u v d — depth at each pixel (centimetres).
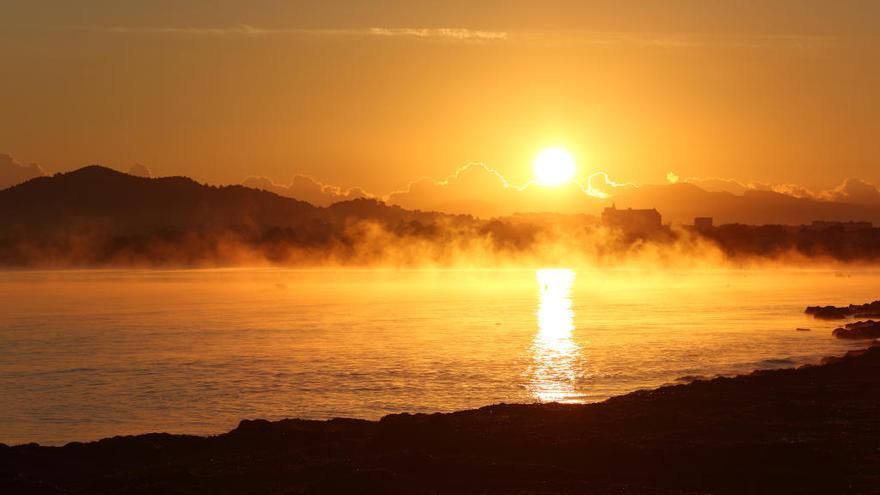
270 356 11556
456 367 10275
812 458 4494
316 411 7594
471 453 4859
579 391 8450
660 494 4038
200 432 6825
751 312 18450
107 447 5300
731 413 5719
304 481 4472
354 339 13762
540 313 19300
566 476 4359
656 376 9331
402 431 5322
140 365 10862
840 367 7656
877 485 4056
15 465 4909
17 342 13875
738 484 4169
